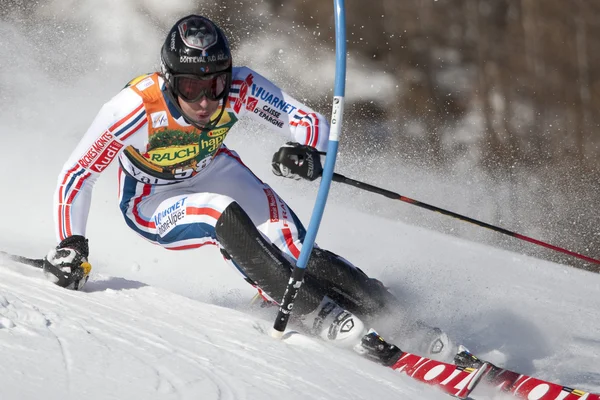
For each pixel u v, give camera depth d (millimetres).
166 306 10508
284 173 10430
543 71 55125
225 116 11117
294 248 11406
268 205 11812
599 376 12328
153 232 11805
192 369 7734
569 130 51781
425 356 10891
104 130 10438
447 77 55375
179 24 10383
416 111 53406
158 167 11297
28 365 6742
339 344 10523
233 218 10633
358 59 56094
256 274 10586
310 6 52969
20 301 8602
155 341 8453
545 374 12117
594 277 26359
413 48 56500
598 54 55000
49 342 7484
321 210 9992
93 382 6715
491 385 9922
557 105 53469
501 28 56969
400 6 57688
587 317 17859
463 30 57156
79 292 10305
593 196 43562
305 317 10672
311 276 11086
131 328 8773
